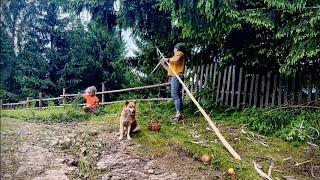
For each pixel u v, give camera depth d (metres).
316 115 4.46
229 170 3.19
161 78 8.02
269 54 4.84
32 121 5.38
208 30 4.70
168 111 5.66
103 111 6.33
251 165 3.40
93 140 4.02
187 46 6.01
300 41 4.32
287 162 3.57
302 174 3.33
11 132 3.94
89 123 5.05
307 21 4.13
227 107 5.50
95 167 3.33
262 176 3.19
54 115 5.77
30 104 11.53
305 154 3.79
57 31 16.78
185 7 4.43
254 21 4.41
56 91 15.97
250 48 5.25
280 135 4.27
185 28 4.72
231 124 4.76
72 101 9.49
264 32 5.00
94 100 6.43
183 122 4.91
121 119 4.01
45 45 16.83
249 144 4.02
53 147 3.82
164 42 6.06
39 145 3.82
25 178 2.90
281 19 4.52
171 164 3.38
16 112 6.40
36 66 15.77
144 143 3.88
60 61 16.53
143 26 5.61
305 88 4.99
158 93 8.31
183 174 3.18
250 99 5.34
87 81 16.45
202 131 4.45
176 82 4.94
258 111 4.97
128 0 5.22
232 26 4.56
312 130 4.19
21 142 3.80
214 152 3.58
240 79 5.44
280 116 4.52
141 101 6.92
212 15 4.30
